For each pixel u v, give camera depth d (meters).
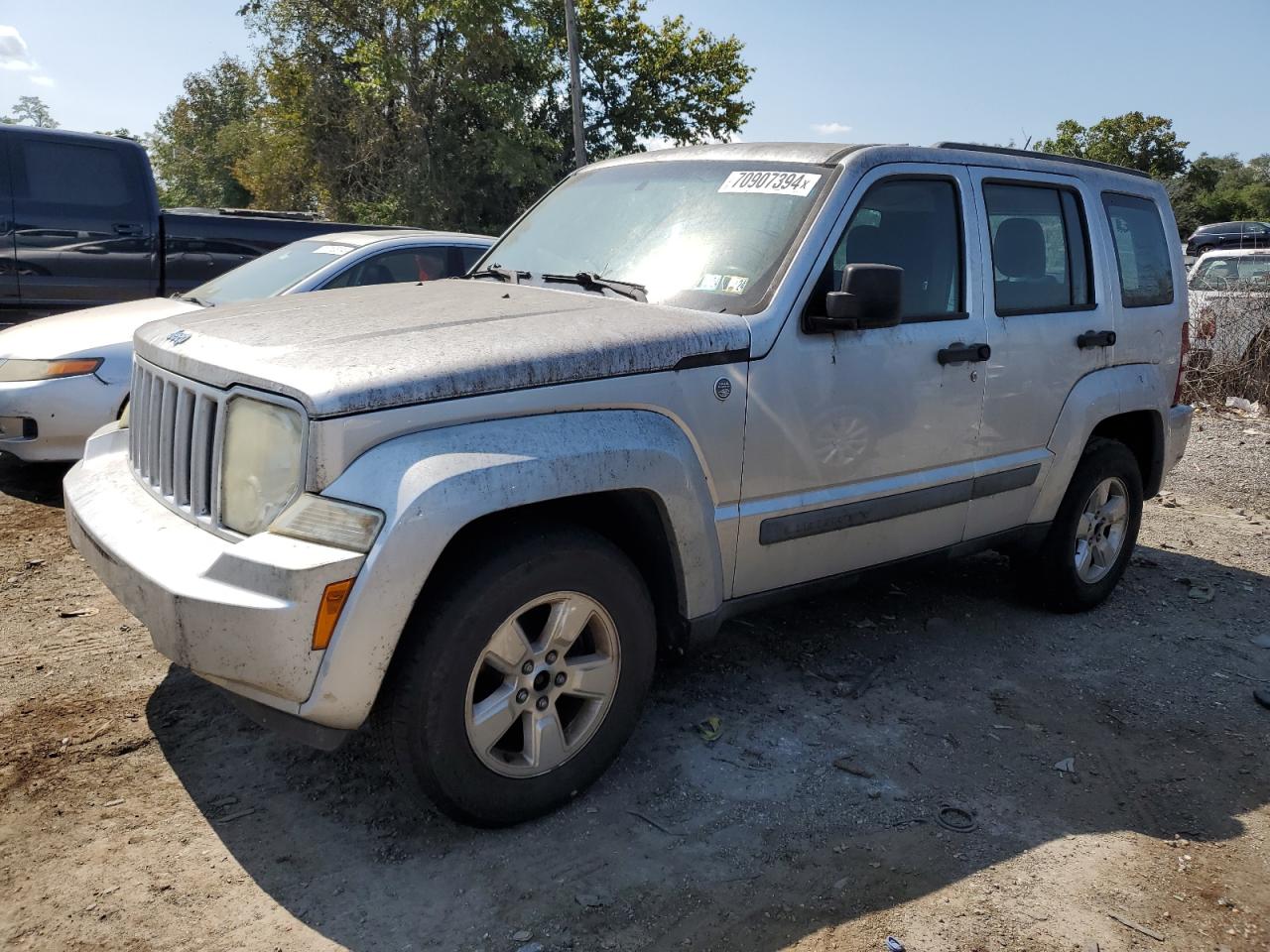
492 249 4.58
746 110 38.16
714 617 3.41
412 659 2.70
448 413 2.74
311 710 2.61
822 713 3.83
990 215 4.29
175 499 3.06
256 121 37.56
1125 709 4.00
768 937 2.59
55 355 6.02
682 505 3.16
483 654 2.80
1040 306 4.47
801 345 3.51
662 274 3.74
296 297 3.90
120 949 2.46
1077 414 4.59
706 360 3.26
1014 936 2.63
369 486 2.60
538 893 2.72
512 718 2.91
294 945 2.50
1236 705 4.08
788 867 2.88
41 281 8.44
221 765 3.28
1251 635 4.85
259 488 2.75
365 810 3.07
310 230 9.40
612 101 37.06
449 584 2.74
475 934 2.56
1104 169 5.08
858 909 2.71
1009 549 4.79
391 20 31.25
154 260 8.86
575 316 3.27
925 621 4.83
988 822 3.16
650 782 3.29
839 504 3.72
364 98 30.97
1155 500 7.41
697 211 3.91
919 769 3.46
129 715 3.56
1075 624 4.90
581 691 3.06
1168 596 5.36
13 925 2.52
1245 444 9.28
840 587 3.96
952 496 4.15
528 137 31.50
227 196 55.75
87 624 4.34
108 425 3.92
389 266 7.09
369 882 2.75
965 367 4.07
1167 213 5.42
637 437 3.03
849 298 3.39
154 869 2.76
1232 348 11.06
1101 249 4.82
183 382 3.02
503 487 2.71
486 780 2.88
